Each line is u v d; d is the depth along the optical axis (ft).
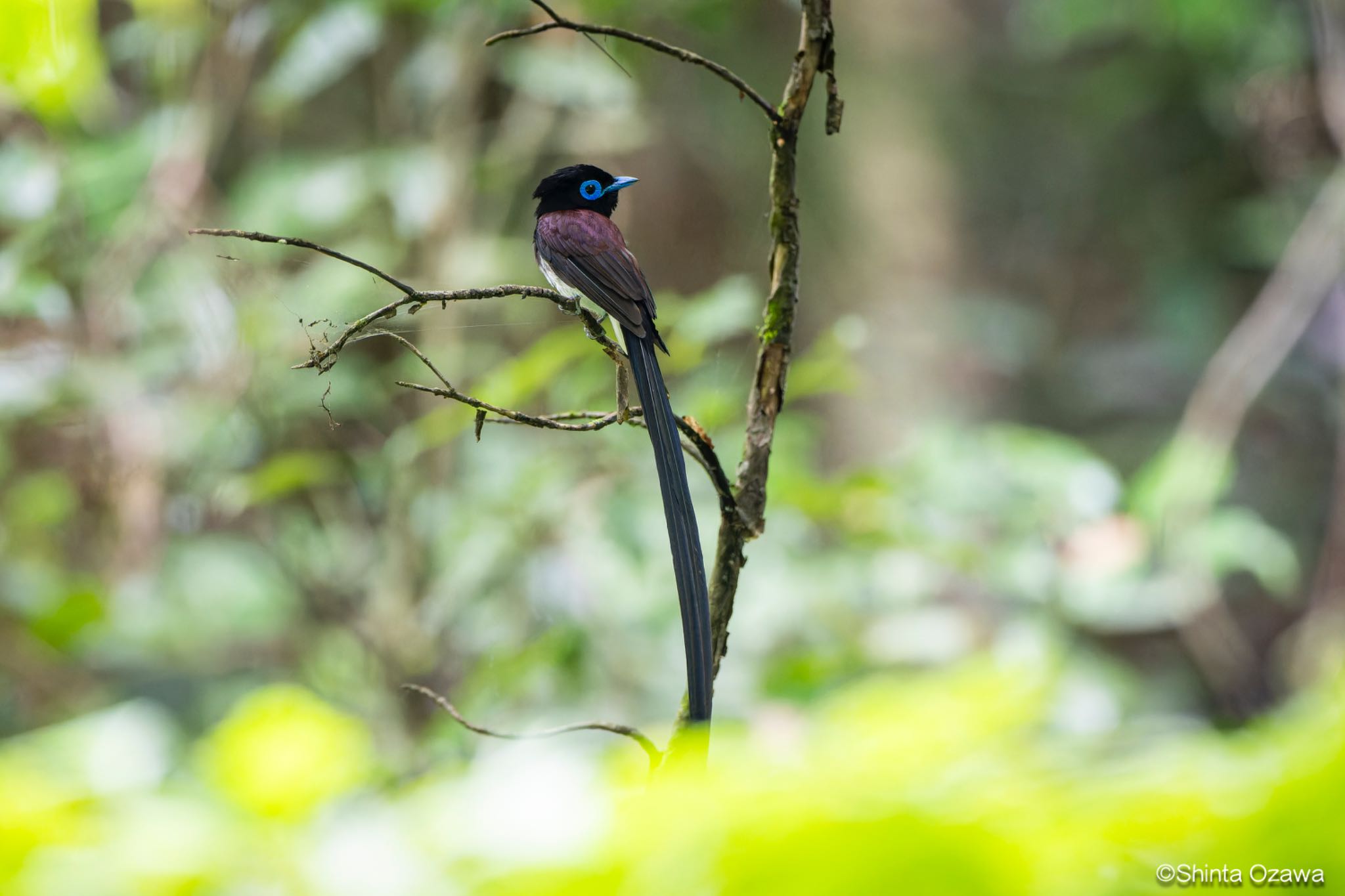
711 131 48.88
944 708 6.23
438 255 35.88
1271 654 59.41
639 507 31.48
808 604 31.78
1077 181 65.67
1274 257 59.88
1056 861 5.19
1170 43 60.85
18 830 5.86
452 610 33.65
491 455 35.32
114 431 34.83
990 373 57.72
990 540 34.91
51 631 33.35
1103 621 35.06
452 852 5.89
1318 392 63.67
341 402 33.86
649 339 19.98
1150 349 66.33
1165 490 37.22
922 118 59.41
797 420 34.04
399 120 39.04
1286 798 4.91
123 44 36.29
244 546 38.37
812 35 13.64
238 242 33.65
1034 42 60.44
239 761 6.59
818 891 5.00
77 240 34.35
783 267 13.66
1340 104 48.65
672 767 7.38
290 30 35.70
